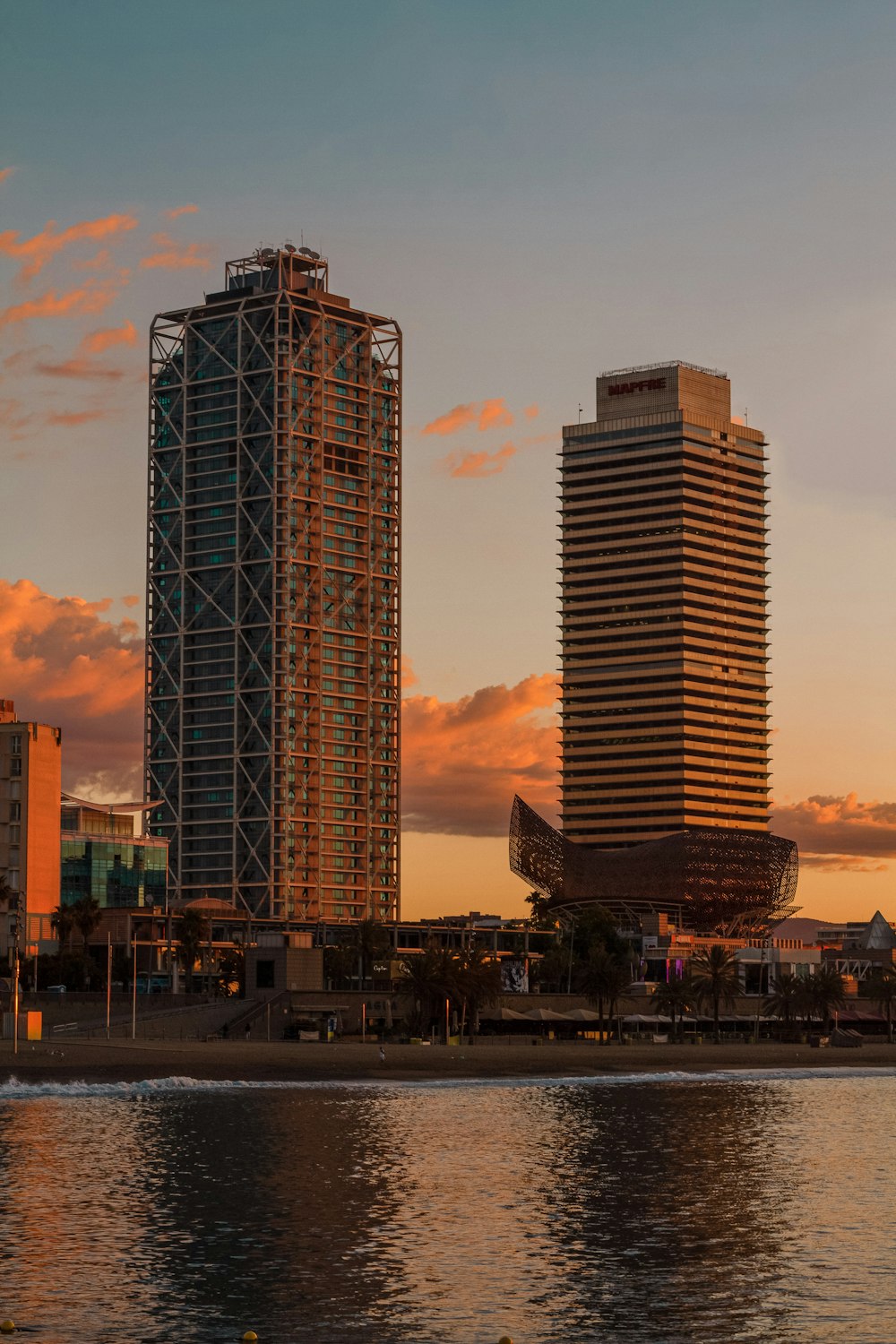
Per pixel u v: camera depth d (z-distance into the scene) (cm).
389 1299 6544
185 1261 7250
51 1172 10075
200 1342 5894
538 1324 6172
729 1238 7950
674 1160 11206
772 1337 6016
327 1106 15212
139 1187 9469
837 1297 6638
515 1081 19675
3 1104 14925
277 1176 10038
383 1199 9131
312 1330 6075
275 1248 7562
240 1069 18712
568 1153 11556
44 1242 7675
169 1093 16438
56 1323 6138
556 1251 7575
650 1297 6619
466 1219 8450
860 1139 12875
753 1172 10612
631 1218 8569
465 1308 6406
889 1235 8081
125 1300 6494
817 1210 8919
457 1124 13662
